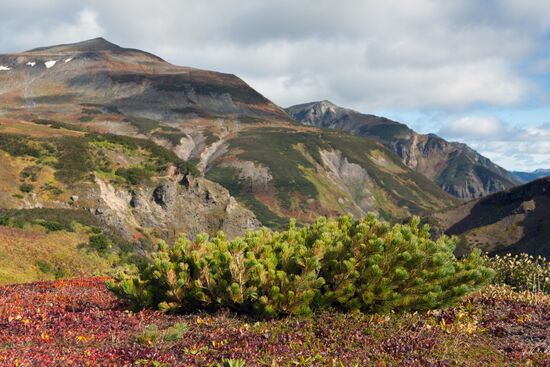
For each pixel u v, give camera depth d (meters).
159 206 105.69
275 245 10.58
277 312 9.21
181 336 7.89
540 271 15.95
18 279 38.16
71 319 9.28
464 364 6.86
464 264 10.54
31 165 93.06
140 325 8.88
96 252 57.00
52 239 53.59
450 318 9.41
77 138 111.19
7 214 69.06
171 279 9.78
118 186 99.69
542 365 6.99
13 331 8.25
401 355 7.12
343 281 9.39
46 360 6.37
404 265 9.71
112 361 6.56
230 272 9.50
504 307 10.84
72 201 86.44
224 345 7.37
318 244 9.67
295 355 6.94
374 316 9.12
